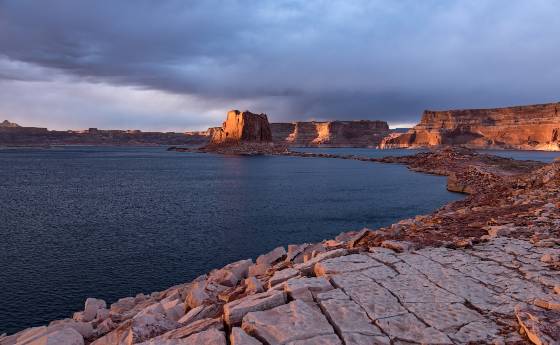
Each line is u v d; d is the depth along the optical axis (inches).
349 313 269.1
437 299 292.0
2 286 852.6
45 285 860.6
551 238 449.7
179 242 1225.4
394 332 242.2
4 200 2206.0
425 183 2962.6
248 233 1347.2
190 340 251.0
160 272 945.5
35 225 1494.8
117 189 2748.5
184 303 422.6
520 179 1229.7
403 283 326.6
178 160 6904.5
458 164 3905.0
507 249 422.3
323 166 5147.6
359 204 1991.9
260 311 277.1
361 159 6535.4
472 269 360.5
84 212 1800.0
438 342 229.1
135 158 7623.0
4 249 1143.6
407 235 539.5
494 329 243.4
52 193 2527.1
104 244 1200.8
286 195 2370.8
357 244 563.2
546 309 262.7
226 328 279.3
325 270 361.7
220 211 1808.6
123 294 812.0
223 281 484.7
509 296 294.4
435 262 385.7
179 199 2229.3
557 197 776.9
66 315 718.5
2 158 7391.7
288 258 595.5
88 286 854.5
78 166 5305.1
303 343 231.5
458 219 669.3
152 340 263.4
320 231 1379.2
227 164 5748.0
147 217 1660.9
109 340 343.0
